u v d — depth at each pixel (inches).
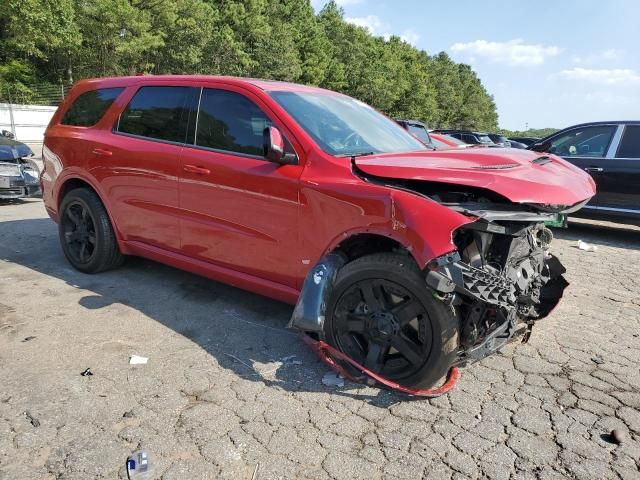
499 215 105.8
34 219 291.4
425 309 111.3
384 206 113.0
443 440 103.2
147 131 168.1
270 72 1825.8
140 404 111.3
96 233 184.1
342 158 127.6
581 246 286.5
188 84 159.9
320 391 119.5
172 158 156.1
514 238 116.3
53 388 115.6
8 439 98.1
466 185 108.1
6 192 325.7
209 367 128.3
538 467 96.1
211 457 95.7
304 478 91.4
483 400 118.4
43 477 89.0
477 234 112.6
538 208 109.5
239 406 112.3
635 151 303.9
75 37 1194.6
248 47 1899.6
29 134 1184.8
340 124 147.1
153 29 1526.8
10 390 114.1
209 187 146.7
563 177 125.0
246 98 145.0
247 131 143.3
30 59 1422.2
